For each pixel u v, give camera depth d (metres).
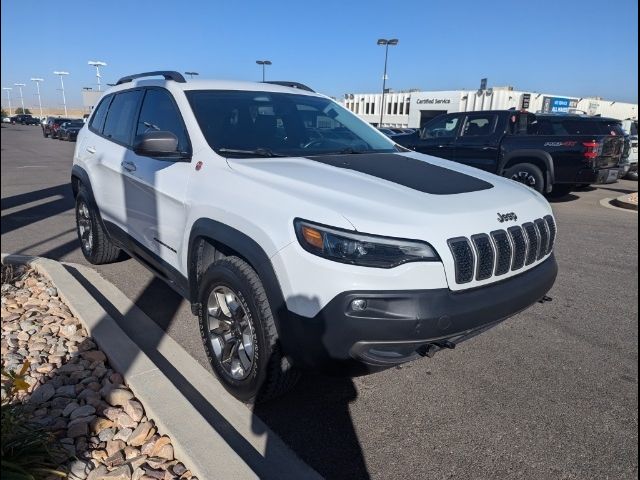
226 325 3.01
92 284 4.67
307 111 4.07
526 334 4.06
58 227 7.30
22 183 12.20
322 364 2.45
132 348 3.23
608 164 9.91
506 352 3.74
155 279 4.94
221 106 3.65
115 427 2.59
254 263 2.59
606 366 3.56
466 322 2.49
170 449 2.41
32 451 2.18
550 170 9.91
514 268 2.79
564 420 2.92
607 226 8.38
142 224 3.92
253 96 3.90
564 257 6.41
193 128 3.42
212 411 2.86
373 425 2.84
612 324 4.30
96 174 4.72
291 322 2.46
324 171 3.03
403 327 2.34
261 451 2.58
